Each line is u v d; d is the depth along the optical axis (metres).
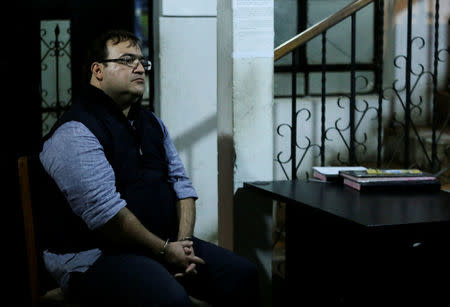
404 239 1.98
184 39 3.62
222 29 2.69
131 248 2.07
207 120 3.73
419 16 4.20
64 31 5.07
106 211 1.97
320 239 2.28
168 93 3.65
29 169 2.10
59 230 2.07
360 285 2.01
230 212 2.74
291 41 2.85
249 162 2.68
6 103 4.75
